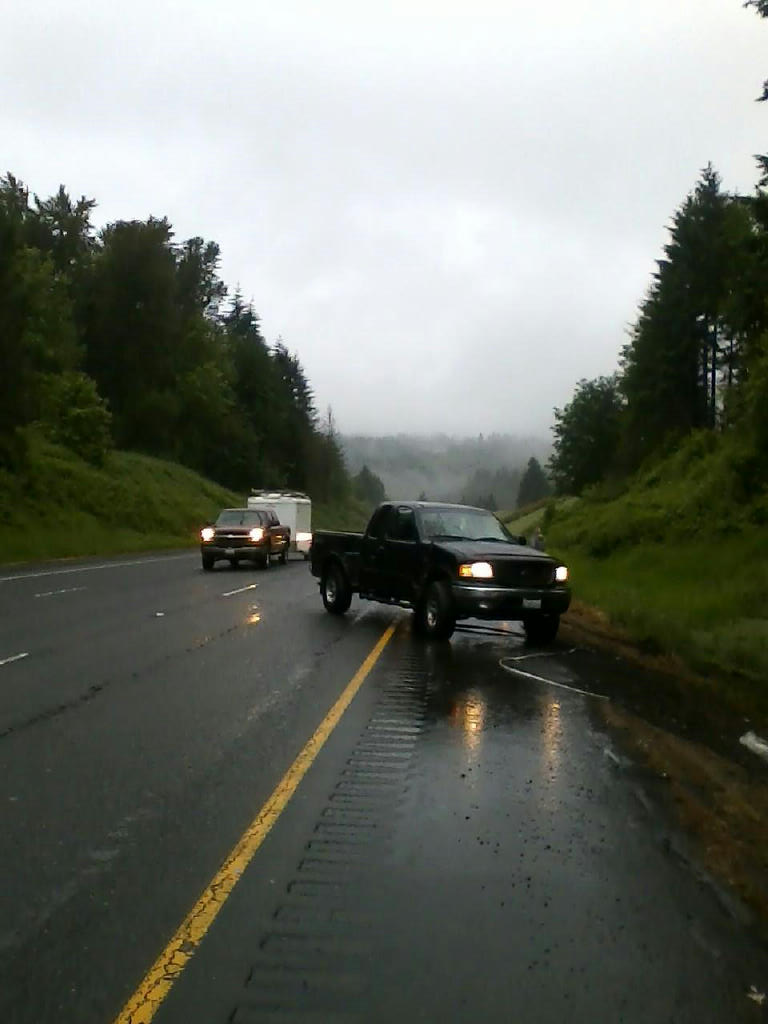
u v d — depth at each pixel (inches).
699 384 2055.9
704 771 329.1
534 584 599.8
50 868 230.1
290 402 4783.5
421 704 423.5
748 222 1569.9
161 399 3270.2
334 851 243.9
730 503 1146.7
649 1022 166.6
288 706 414.9
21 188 3449.8
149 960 184.9
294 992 173.9
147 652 556.1
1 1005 168.7
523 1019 166.6
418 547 642.8
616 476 2118.6
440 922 203.3
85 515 1943.9
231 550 1272.1
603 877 230.1
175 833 255.0
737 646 559.2
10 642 583.8
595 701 441.1
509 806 283.9
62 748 339.6
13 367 1787.6
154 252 3336.6
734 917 209.0
